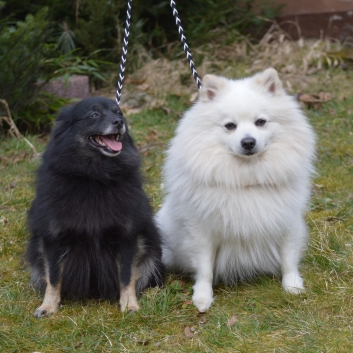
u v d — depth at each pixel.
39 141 3.36
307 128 2.24
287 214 2.22
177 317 2.15
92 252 2.18
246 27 4.80
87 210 2.15
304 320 2.11
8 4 4.00
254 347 2.04
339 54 4.39
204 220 2.22
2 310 2.19
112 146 2.15
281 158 2.20
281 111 2.20
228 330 2.09
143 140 3.31
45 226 2.16
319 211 2.66
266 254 2.27
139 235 2.21
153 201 2.69
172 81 4.03
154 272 2.27
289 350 2.02
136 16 4.28
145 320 2.14
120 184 2.18
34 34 3.36
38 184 2.19
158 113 3.72
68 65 3.95
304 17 4.77
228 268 2.29
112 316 2.18
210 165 2.19
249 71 4.21
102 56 4.31
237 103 2.18
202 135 2.21
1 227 2.60
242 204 2.19
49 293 2.20
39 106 3.57
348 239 2.46
